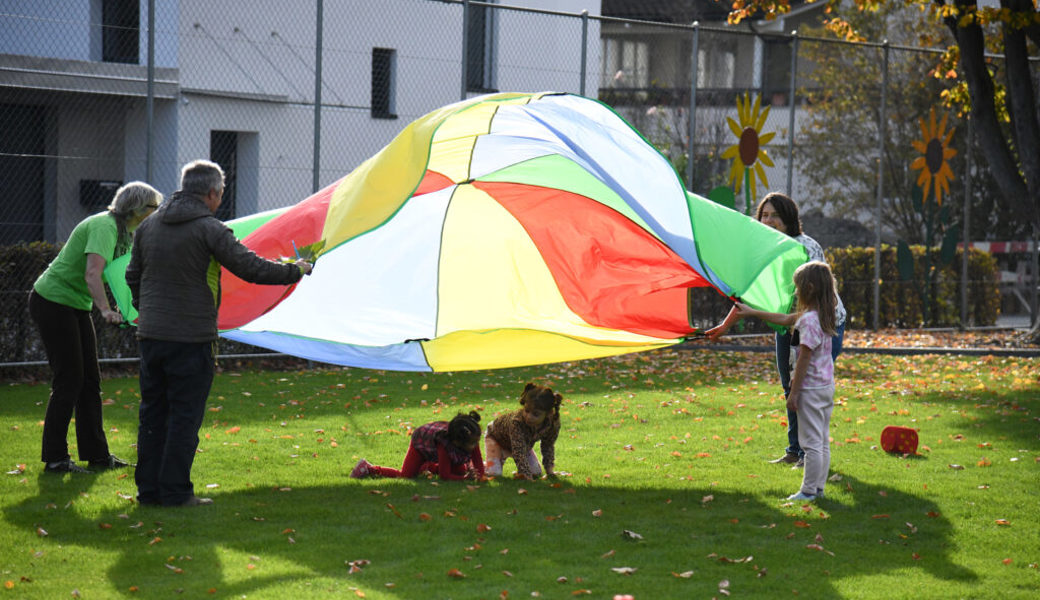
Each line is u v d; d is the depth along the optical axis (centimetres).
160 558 593
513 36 1936
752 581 573
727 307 1883
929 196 2111
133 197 790
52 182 1705
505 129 905
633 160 874
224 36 1802
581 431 1038
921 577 588
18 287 1320
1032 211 1858
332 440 960
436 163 948
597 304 960
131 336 1399
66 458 813
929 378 1447
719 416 1123
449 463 817
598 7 2395
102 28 1758
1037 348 1841
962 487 805
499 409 1146
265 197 1853
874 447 964
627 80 1873
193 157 1781
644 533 667
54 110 1698
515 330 891
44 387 1247
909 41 2444
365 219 794
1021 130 1848
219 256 698
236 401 1166
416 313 966
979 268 2189
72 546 617
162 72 1725
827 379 758
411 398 1212
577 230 977
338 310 933
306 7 1888
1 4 1675
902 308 2106
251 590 541
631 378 1406
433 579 566
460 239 998
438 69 1948
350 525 675
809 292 754
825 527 690
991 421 1105
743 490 789
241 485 783
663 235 853
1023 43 1830
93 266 766
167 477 709
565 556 611
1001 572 597
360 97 1922
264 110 1842
